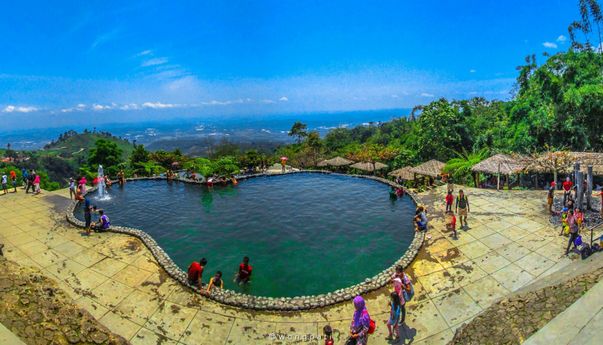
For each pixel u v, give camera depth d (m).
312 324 9.54
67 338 5.68
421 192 24.30
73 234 16.09
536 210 17.34
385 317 9.70
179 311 10.15
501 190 22.39
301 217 20.73
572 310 5.93
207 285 11.84
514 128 32.31
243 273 12.74
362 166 35.09
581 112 27.70
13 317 5.81
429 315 9.63
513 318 7.05
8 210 20.06
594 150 27.58
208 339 8.97
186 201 25.06
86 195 26.48
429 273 11.94
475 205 18.98
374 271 13.53
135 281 11.82
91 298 10.77
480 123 43.16
